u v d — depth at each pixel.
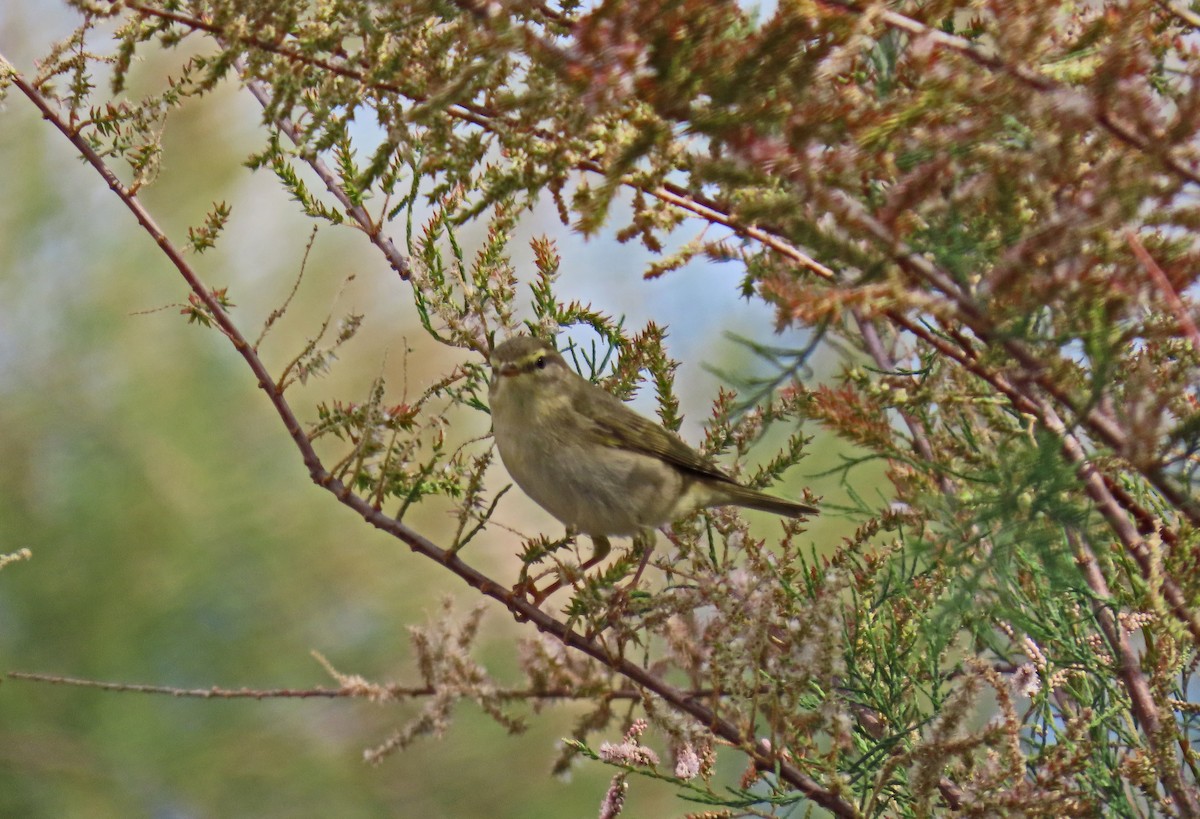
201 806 13.59
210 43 9.63
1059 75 4.46
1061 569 5.12
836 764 6.38
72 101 6.60
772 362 4.73
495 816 13.72
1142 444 4.86
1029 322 4.74
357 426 6.87
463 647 7.09
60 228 14.84
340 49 5.82
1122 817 6.34
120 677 13.66
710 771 6.46
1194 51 5.94
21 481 13.93
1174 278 4.65
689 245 5.76
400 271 8.00
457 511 6.94
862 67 5.84
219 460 14.33
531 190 5.61
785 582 6.90
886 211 4.53
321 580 14.24
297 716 14.09
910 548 5.38
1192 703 6.46
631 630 6.80
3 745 13.30
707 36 4.41
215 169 15.22
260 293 15.00
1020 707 7.57
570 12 5.77
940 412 7.04
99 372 14.47
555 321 8.41
